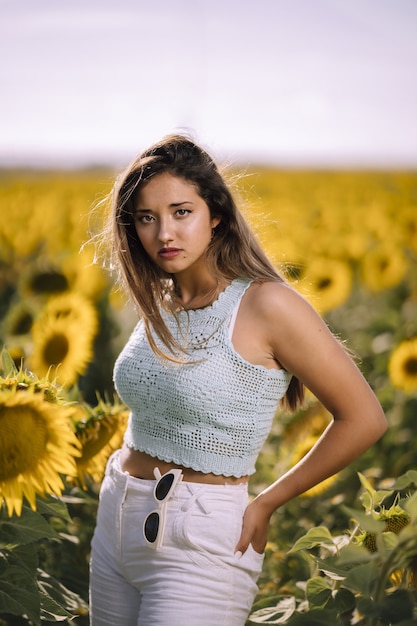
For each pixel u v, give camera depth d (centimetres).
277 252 910
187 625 242
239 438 253
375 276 1004
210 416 251
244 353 251
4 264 1237
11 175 5028
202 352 254
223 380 250
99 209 332
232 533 250
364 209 1672
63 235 1290
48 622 296
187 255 259
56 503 284
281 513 429
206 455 252
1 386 265
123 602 264
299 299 253
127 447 273
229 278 264
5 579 260
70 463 249
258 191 2759
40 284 737
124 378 267
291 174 4088
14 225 1540
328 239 1189
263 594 361
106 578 266
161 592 246
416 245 1219
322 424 437
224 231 265
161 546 248
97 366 636
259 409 254
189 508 247
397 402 567
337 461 250
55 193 2439
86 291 694
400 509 255
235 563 249
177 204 257
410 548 219
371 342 801
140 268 275
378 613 218
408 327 720
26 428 244
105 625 268
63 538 343
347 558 219
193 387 251
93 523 391
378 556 218
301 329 248
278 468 430
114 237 277
